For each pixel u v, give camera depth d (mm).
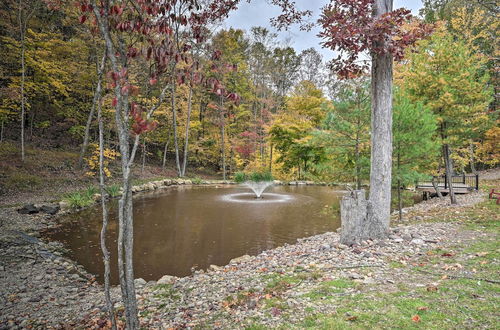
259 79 29281
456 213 8172
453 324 2488
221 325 2951
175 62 2654
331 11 5145
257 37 29859
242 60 28578
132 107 2262
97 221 9648
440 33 11508
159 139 25422
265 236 7996
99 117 2824
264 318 2951
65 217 10148
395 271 3914
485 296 2951
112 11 2449
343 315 2811
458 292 3096
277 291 3611
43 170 14953
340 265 4316
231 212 11188
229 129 27656
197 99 26500
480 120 10664
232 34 27547
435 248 4828
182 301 3848
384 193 5648
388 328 2516
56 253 6629
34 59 15516
